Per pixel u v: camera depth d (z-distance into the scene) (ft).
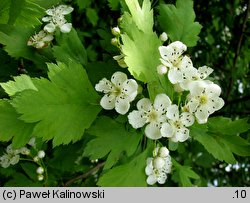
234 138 0.41
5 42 0.45
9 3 0.42
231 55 0.76
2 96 0.42
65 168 0.49
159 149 0.38
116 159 0.37
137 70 0.35
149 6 0.40
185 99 0.40
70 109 0.36
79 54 0.45
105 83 0.38
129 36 0.37
